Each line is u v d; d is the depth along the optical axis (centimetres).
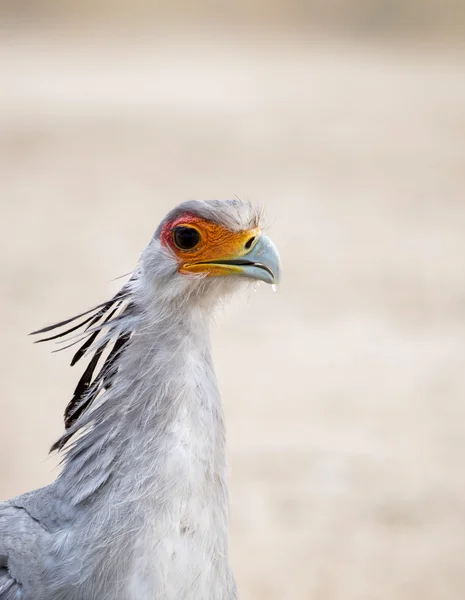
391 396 1376
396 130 3738
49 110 4091
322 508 1075
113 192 2731
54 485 488
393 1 7762
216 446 479
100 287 1841
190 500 460
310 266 2031
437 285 1905
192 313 493
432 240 2247
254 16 8206
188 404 471
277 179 2897
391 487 1120
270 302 1808
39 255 2077
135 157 3222
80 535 455
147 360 477
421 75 5322
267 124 3866
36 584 454
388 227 2361
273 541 1014
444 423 1287
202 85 4922
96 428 474
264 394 1379
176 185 2817
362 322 1697
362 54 6375
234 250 503
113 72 5328
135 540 448
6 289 1827
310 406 1341
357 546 1006
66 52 6241
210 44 6912
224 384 1414
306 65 5794
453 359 1521
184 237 497
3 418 1257
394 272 1992
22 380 1384
